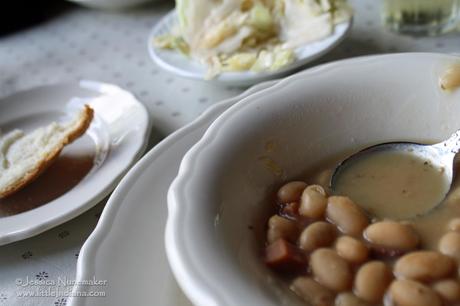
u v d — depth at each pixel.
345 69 0.26
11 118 0.38
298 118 0.25
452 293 0.19
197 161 0.22
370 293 0.20
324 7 0.38
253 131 0.24
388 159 0.26
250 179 0.23
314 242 0.22
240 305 0.17
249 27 0.38
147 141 0.32
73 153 0.33
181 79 0.40
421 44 0.37
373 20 0.42
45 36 0.52
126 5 0.51
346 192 0.25
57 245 0.27
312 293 0.20
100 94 0.38
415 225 0.22
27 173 0.31
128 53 0.45
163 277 0.21
